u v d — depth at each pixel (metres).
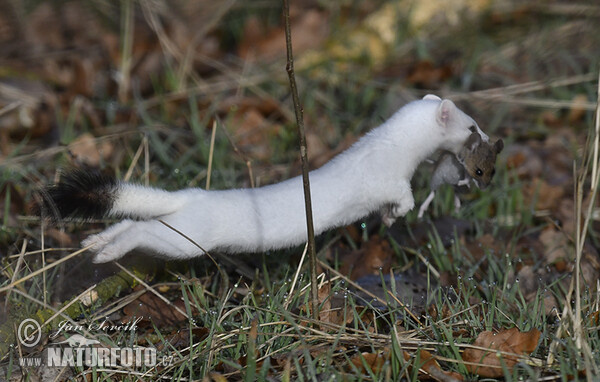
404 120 4.80
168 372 4.28
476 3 9.48
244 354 4.34
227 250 4.71
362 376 3.90
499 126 7.70
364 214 4.91
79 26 9.68
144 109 7.77
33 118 7.56
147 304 5.01
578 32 9.23
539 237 6.01
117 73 8.43
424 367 4.07
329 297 4.77
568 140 7.49
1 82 8.27
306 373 4.08
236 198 4.62
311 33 9.33
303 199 4.66
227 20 9.87
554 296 5.00
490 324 4.46
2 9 9.94
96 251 4.56
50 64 8.85
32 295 4.80
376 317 4.69
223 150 6.93
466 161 4.80
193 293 5.00
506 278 4.94
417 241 5.86
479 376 4.11
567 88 8.28
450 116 4.71
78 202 4.53
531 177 6.95
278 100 8.06
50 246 5.49
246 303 4.90
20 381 4.26
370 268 5.54
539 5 9.66
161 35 8.63
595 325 4.47
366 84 8.30
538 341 4.18
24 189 6.23
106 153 6.93
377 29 9.06
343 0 9.67
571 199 6.50
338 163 4.82
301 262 4.82
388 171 4.77
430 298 4.84
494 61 8.84
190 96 7.92
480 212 6.29
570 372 3.89
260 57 9.15
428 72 8.38
